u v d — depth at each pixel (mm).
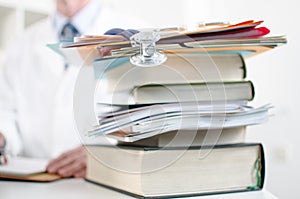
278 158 1740
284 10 1716
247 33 419
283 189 1728
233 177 464
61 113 1532
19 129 1584
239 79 462
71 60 537
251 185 473
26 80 1631
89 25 1578
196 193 446
